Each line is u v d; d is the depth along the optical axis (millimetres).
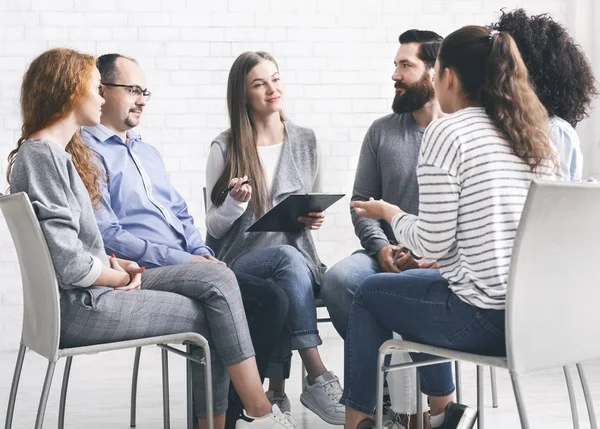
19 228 2088
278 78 3059
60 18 5039
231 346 2379
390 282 2143
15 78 5016
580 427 3006
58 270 2041
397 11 5246
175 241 2719
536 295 1821
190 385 2529
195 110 5141
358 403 2240
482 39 2047
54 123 2184
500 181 1936
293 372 4195
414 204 3018
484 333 1912
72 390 3816
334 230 5230
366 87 5250
